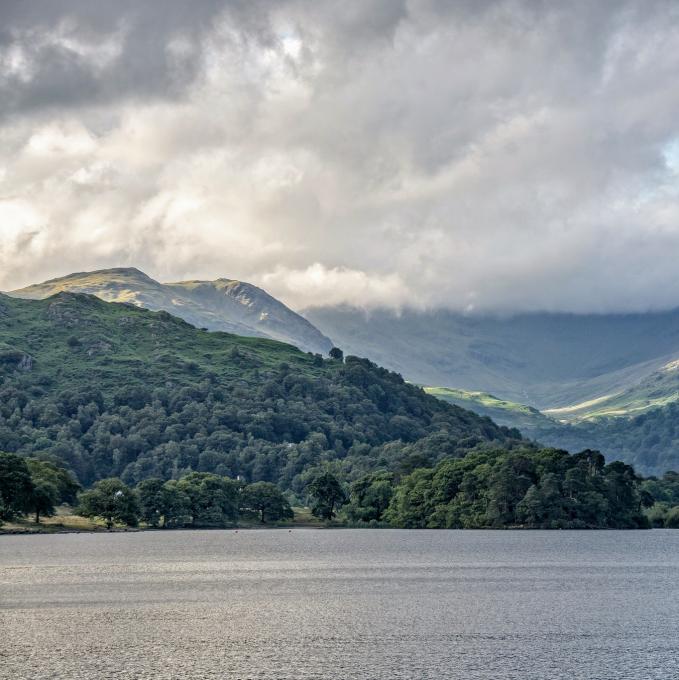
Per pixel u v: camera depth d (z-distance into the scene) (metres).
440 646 143.75
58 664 133.38
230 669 130.50
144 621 165.12
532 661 133.88
